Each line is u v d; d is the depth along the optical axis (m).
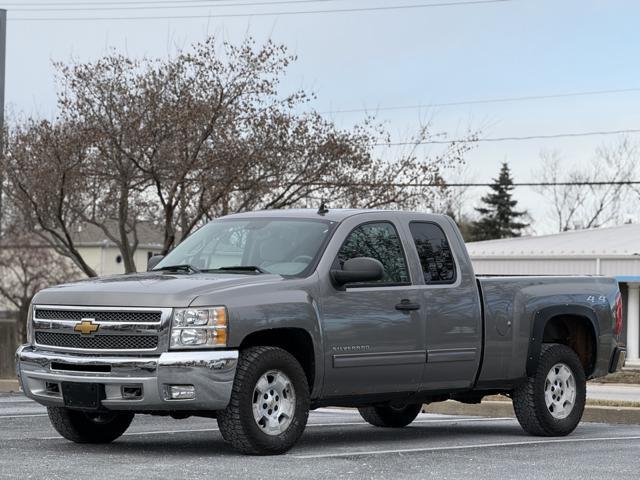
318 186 36.41
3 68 29.33
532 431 14.02
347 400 12.28
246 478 9.41
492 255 49.31
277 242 12.35
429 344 12.79
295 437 11.41
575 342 15.00
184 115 33.00
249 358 11.12
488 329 13.47
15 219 57.97
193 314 10.88
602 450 12.27
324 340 11.77
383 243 12.73
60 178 34.47
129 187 34.97
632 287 47.41
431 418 17.80
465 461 11.05
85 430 12.16
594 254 46.53
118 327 11.04
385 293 12.41
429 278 13.00
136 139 33.53
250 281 11.45
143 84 34.75
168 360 10.77
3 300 70.56
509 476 9.98
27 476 9.35
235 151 34.25
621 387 27.97
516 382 13.85
